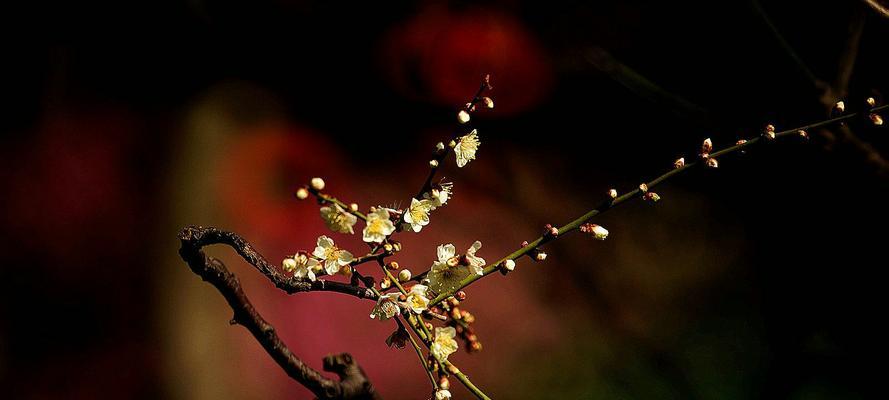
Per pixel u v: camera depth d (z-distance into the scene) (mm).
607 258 4293
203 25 4531
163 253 4270
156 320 4215
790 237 2846
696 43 2924
